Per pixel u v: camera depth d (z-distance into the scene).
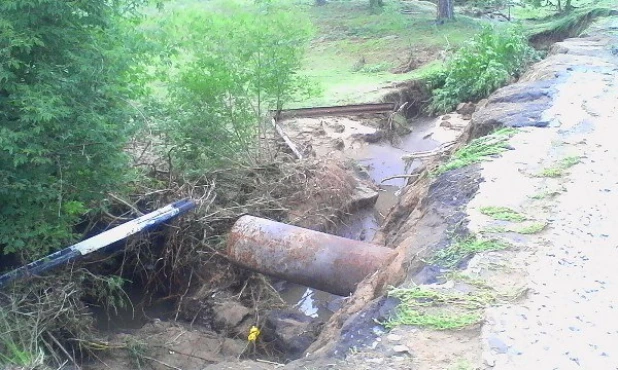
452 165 6.03
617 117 6.89
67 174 6.42
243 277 7.32
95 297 6.96
